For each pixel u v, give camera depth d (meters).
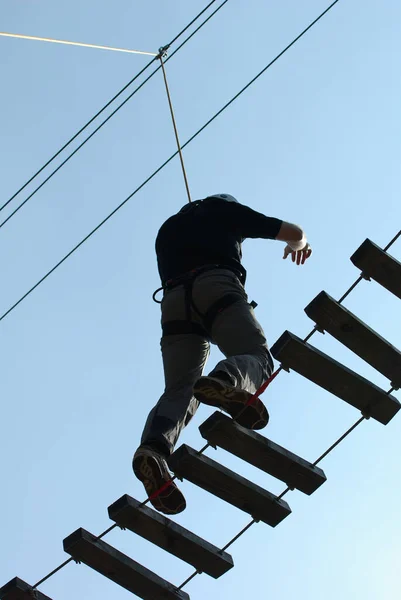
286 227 6.49
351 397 5.98
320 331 5.83
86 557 6.16
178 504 5.82
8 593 6.19
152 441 5.84
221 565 6.19
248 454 5.93
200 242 6.46
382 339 5.82
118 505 5.96
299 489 6.09
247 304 6.21
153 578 6.23
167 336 6.35
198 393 5.60
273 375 5.70
